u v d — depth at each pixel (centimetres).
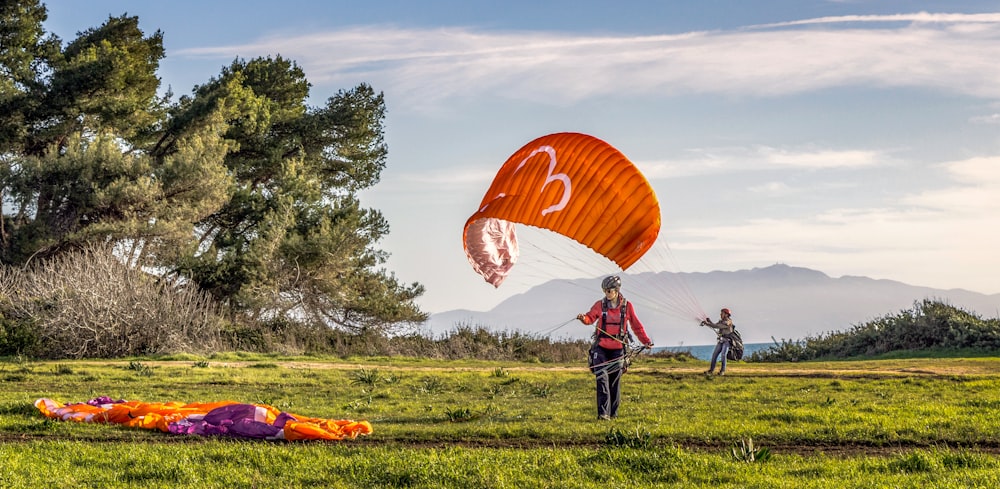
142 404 1281
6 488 803
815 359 3769
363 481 845
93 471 873
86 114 3797
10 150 3744
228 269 3609
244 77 4466
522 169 1266
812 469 897
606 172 1193
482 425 1223
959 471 868
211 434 1140
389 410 1462
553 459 924
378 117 4719
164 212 3538
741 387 1839
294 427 1105
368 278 3956
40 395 1603
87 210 3544
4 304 2956
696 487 818
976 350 3312
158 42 4462
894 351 3531
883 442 1095
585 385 1942
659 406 1472
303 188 3956
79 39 4209
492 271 1342
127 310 2894
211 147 3806
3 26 3881
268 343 3231
